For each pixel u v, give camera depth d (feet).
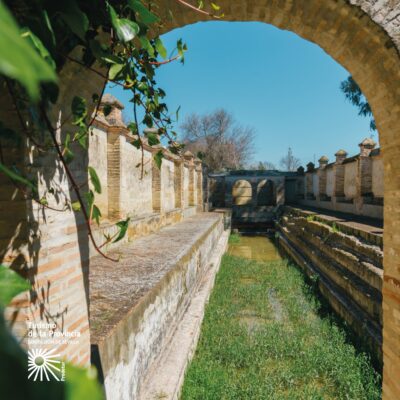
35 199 7.45
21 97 6.71
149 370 17.12
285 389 19.75
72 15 4.97
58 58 6.72
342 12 10.76
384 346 13.83
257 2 11.54
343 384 19.65
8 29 1.25
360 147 56.13
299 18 11.96
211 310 30.25
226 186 100.53
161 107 9.95
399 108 11.75
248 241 79.66
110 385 12.06
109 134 30.60
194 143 144.97
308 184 96.32
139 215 38.37
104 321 13.58
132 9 6.42
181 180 59.26
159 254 27.55
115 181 30.76
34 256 7.63
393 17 10.39
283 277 42.73
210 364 21.26
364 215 54.65
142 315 16.20
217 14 11.96
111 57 6.47
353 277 31.32
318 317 30.50
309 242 52.21
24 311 7.35
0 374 1.22
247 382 19.65
